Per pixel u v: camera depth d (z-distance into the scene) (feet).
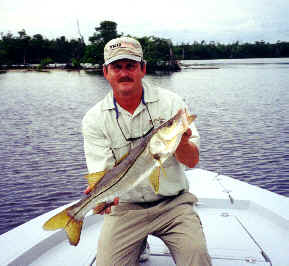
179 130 7.40
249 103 88.12
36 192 28.66
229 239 10.48
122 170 8.16
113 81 8.63
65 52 467.52
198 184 14.16
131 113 8.96
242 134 49.16
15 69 381.81
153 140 7.73
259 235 10.65
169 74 239.09
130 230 8.64
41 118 69.72
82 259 9.81
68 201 26.84
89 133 9.20
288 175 30.96
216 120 62.13
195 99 98.53
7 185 30.35
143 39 279.08
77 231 8.17
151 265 9.35
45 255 10.03
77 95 121.60
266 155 37.60
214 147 41.55
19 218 24.02
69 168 34.96
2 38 453.17
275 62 496.23
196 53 629.51
